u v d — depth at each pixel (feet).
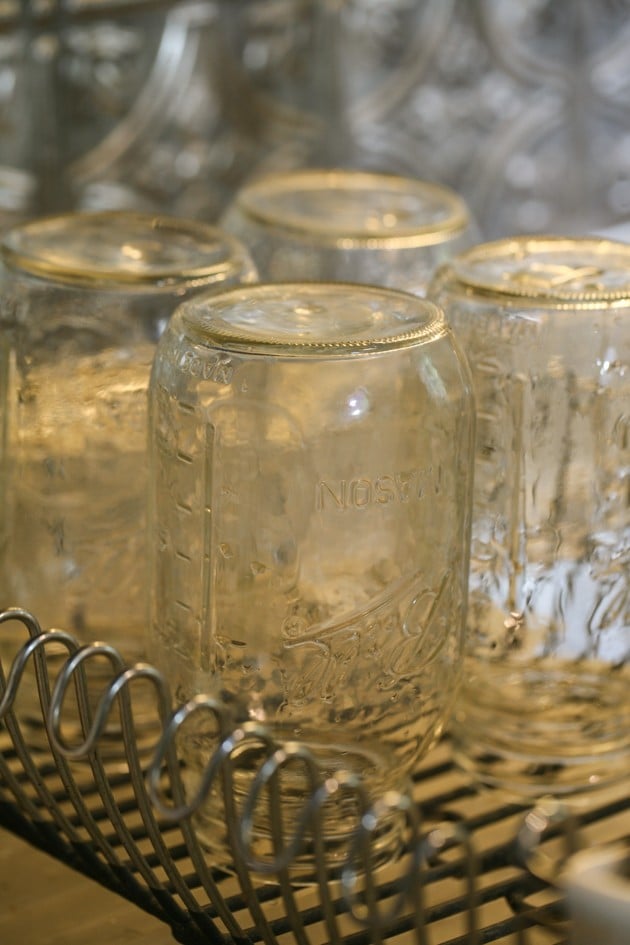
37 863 2.30
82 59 4.08
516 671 2.35
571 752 2.37
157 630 2.23
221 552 2.13
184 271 2.34
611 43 5.38
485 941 2.04
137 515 2.38
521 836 1.87
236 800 2.18
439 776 2.42
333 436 2.09
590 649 2.34
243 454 2.10
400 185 2.93
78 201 4.20
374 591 2.13
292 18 4.53
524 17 5.11
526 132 5.28
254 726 1.93
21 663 2.07
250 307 2.17
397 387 2.10
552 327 2.26
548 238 2.42
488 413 2.29
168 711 1.99
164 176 4.42
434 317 2.15
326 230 2.71
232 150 4.57
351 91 4.74
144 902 2.16
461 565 2.21
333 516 2.11
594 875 1.82
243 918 2.16
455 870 2.16
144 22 4.20
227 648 2.15
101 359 2.34
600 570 2.32
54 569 2.39
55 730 2.00
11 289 2.38
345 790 2.17
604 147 5.53
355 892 2.14
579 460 2.29
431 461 2.13
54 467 2.37
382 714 2.17
